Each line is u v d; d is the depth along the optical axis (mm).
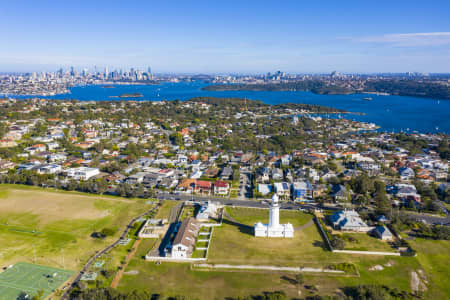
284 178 197875
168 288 95250
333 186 178625
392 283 99438
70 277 99250
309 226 136125
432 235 127812
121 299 85375
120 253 113250
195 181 185500
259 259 110062
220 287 95938
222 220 140250
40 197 162750
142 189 167125
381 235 124750
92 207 152000
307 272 103312
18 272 101188
